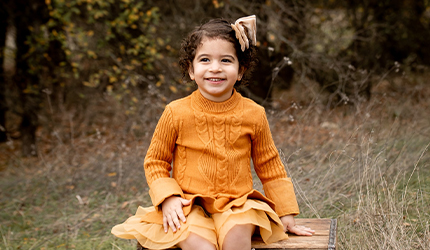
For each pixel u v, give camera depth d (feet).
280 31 19.16
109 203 12.16
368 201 8.49
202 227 6.21
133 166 13.83
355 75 19.85
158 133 6.83
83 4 18.44
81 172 14.55
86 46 18.17
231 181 6.62
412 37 24.50
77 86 21.38
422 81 23.12
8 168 16.99
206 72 6.51
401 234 7.59
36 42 18.03
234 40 6.60
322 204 9.73
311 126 15.25
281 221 6.88
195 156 6.66
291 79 22.91
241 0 18.72
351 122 14.15
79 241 10.16
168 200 6.48
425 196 9.59
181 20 19.85
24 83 18.71
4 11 18.20
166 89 17.74
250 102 7.04
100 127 20.61
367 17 23.21
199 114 6.65
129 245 9.68
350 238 7.91
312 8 20.38
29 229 11.41
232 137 6.65
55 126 19.67
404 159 11.65
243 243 6.13
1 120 20.38
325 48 21.04
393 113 16.11
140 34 18.78
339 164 11.68
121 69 18.49
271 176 7.08
